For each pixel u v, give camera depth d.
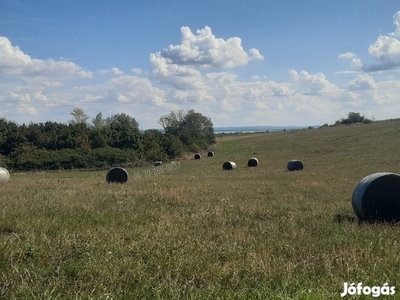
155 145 53.28
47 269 5.89
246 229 8.80
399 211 10.85
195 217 10.28
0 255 6.33
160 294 4.98
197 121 87.12
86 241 7.43
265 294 4.82
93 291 5.05
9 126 53.84
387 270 5.76
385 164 32.81
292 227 8.98
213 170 35.09
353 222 10.13
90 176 33.38
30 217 9.67
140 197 14.77
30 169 43.56
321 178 23.91
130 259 6.31
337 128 93.25
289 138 81.44
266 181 22.56
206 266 6.05
